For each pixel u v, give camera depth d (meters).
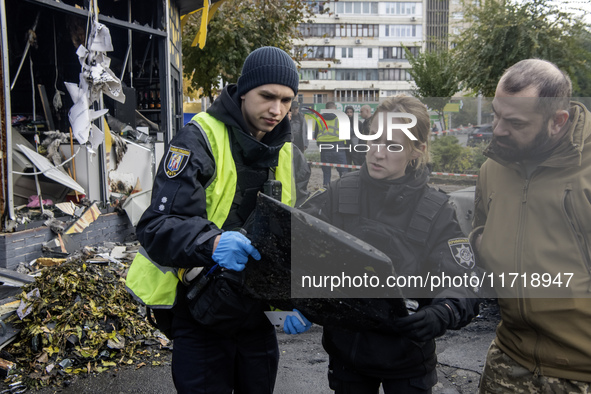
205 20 8.68
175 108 9.26
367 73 57.84
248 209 1.80
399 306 1.40
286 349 3.62
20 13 7.27
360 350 1.67
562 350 1.49
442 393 3.00
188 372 1.82
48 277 3.68
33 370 3.15
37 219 5.01
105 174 5.97
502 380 1.67
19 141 5.54
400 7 57.44
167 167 1.66
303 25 56.75
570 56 10.52
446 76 11.52
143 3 8.02
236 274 1.58
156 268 1.82
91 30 5.32
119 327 3.55
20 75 7.45
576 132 1.39
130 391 3.02
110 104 7.35
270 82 1.68
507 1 10.91
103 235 5.78
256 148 1.71
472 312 1.61
